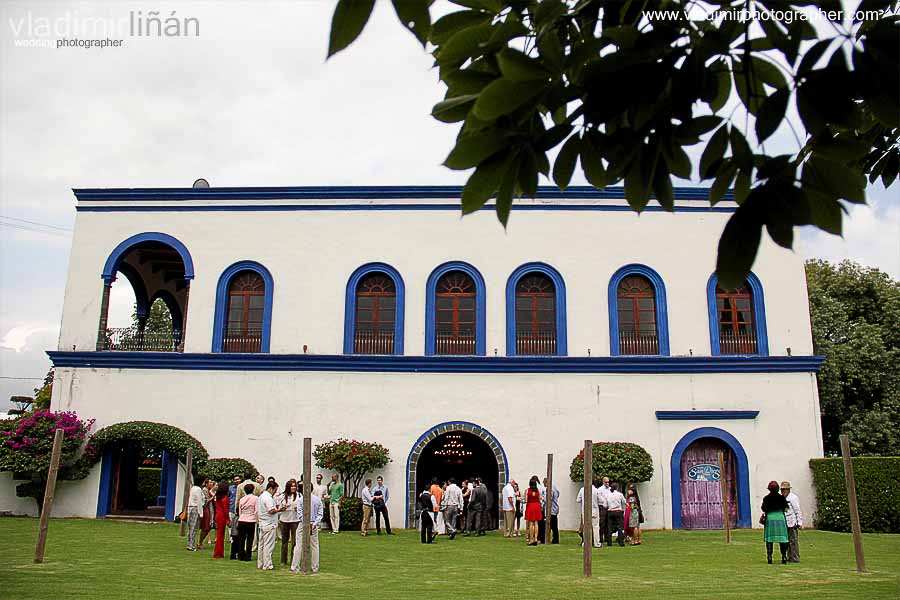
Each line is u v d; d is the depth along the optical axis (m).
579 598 9.62
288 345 20.22
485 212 20.69
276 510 12.35
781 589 10.19
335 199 20.95
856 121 2.45
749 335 20.06
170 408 19.84
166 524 18.67
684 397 19.55
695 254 20.36
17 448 18.69
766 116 2.48
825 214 2.61
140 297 23.78
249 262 20.77
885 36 2.33
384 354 19.95
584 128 2.66
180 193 21.12
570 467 19.11
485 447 22.84
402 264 20.53
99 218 21.17
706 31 2.52
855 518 12.22
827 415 28.42
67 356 20.09
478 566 12.91
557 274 20.30
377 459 18.80
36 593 9.23
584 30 2.82
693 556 14.20
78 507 19.34
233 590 10.05
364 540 16.75
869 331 28.03
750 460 19.19
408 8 2.21
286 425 19.64
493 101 2.37
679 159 2.76
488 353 19.89
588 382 19.62
